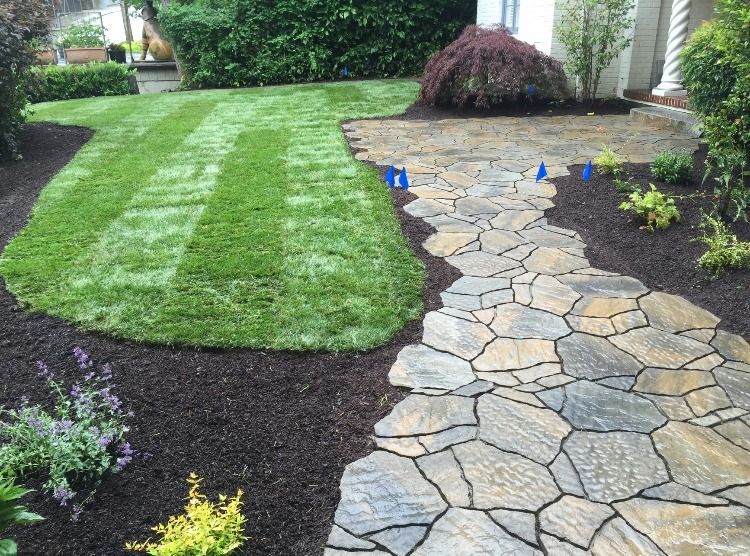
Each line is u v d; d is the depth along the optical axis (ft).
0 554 4.90
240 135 25.02
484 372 9.19
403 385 8.95
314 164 20.26
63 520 6.64
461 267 12.71
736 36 14.40
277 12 41.83
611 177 18.10
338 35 43.11
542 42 32.48
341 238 14.08
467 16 45.27
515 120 28.17
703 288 11.56
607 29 29.35
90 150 22.86
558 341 9.95
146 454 7.59
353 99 33.91
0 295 11.70
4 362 9.61
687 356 9.47
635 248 13.44
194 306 11.14
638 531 6.37
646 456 7.41
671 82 28.04
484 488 6.98
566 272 12.42
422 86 31.40
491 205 16.29
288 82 43.52
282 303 11.23
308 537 6.47
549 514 6.60
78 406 7.65
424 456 7.53
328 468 7.43
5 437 7.82
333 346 9.93
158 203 16.63
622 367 9.23
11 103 22.29
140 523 6.63
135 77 44.60
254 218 15.38
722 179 14.20
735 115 14.21
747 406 8.29
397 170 19.54
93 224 15.17
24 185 18.74
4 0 21.88
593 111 30.07
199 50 41.75
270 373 9.34
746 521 6.47
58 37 50.85
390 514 6.70
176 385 9.05
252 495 7.03
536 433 7.84
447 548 6.23
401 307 11.11
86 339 10.24
